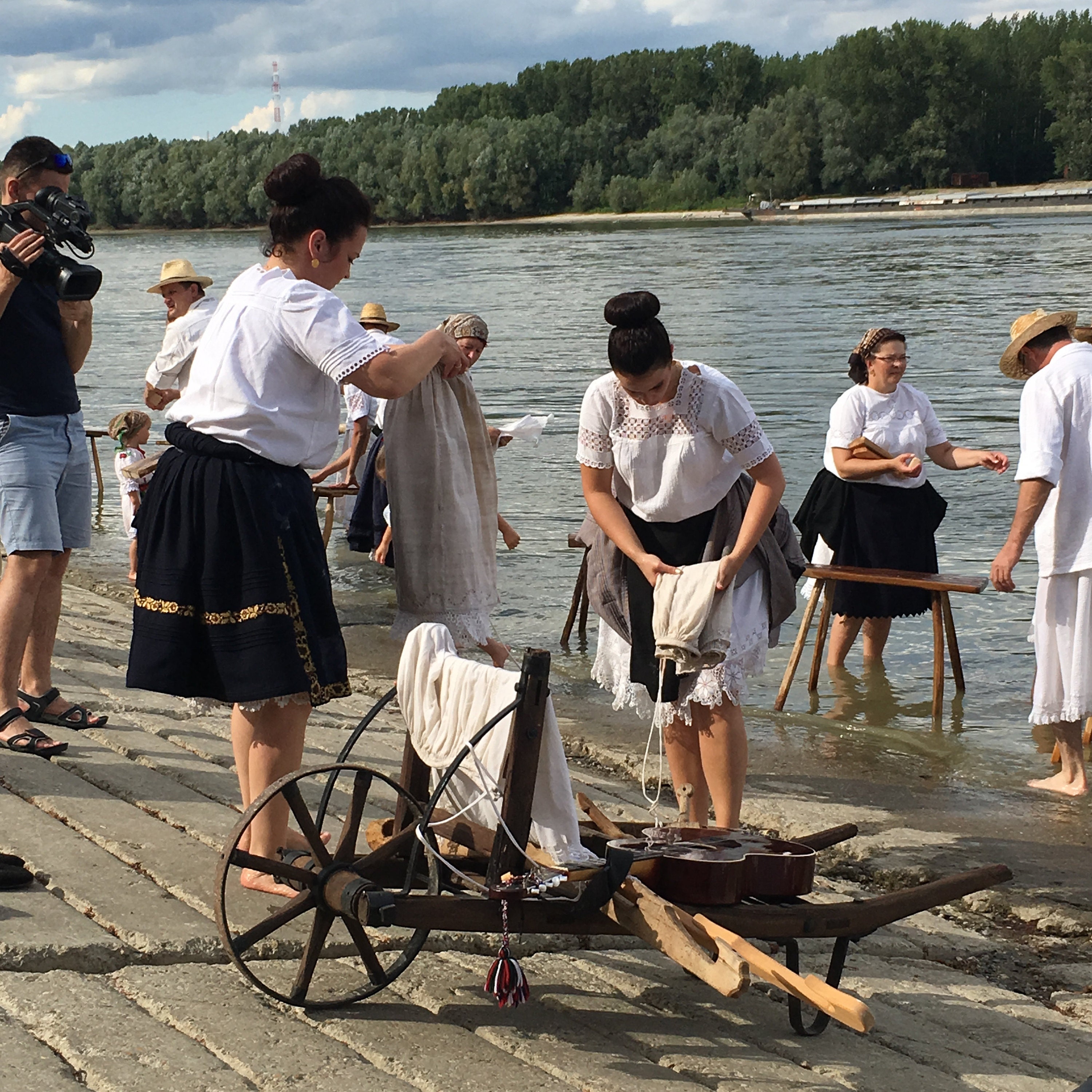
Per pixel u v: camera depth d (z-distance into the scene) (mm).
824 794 6477
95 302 44312
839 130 115562
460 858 3820
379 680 8102
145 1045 3182
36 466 5398
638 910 3453
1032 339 6336
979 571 10953
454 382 5078
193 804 4977
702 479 4898
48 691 5922
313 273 4156
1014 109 125000
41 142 5344
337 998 3584
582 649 9297
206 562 3926
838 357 24812
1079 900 5207
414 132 136875
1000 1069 3688
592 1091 3221
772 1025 3811
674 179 124562
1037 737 7527
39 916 3820
